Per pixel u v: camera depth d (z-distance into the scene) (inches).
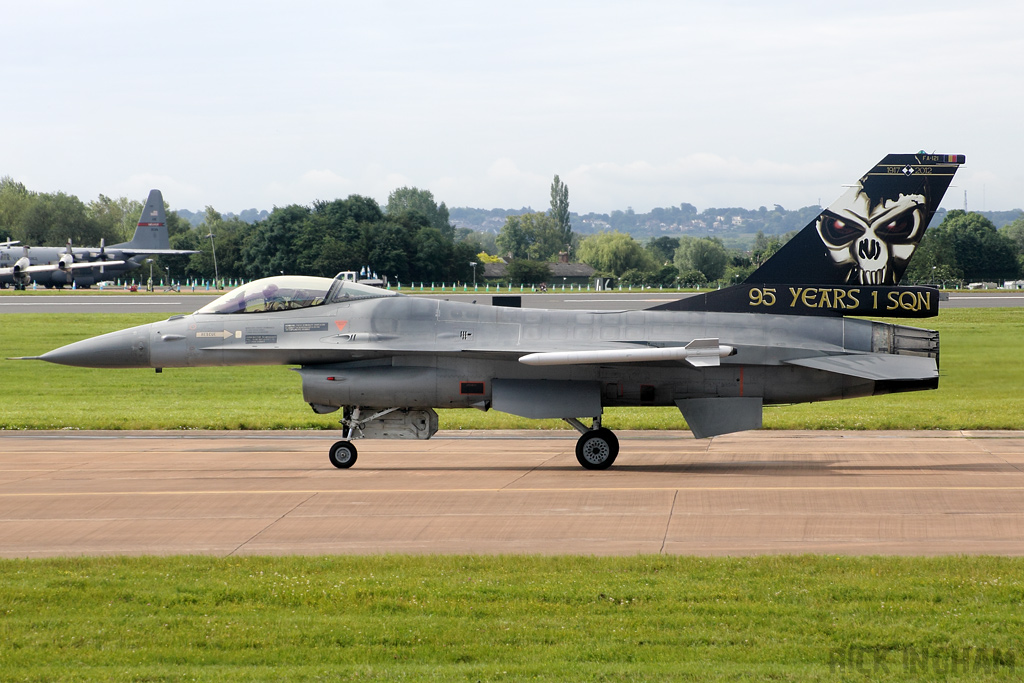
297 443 3080.7
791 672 1037.8
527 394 2493.8
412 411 2608.3
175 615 1230.3
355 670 1054.4
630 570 1408.7
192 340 2664.9
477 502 1963.6
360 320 2620.6
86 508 1920.5
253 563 1459.2
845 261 2591.0
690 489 2100.1
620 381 2519.7
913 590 1290.6
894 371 2466.8
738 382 2529.5
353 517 1824.6
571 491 2086.6
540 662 1072.8
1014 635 1131.3
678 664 1062.4
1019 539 1610.5
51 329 7460.6
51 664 1078.4
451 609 1237.7
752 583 1336.1
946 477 2252.7
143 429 3442.4
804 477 2274.9
